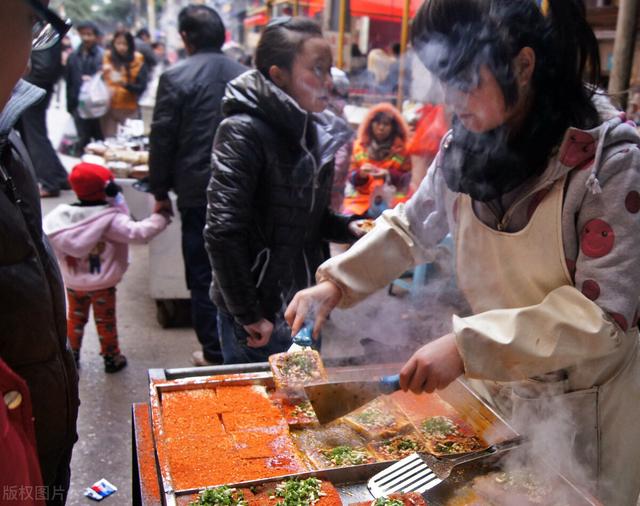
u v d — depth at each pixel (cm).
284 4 539
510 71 103
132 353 335
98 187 290
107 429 263
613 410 125
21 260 102
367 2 423
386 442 133
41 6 79
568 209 113
